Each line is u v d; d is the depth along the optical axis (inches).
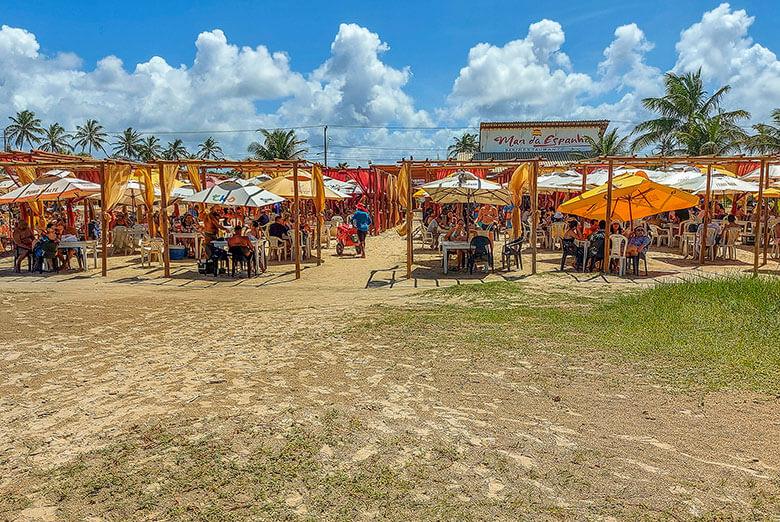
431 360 215.8
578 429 149.6
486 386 185.6
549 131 1966.0
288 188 612.4
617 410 162.4
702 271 478.6
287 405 170.1
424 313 305.1
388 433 148.6
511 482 121.4
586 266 505.0
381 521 107.0
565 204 501.0
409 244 479.5
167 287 427.2
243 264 521.0
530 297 350.0
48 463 132.9
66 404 172.7
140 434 148.6
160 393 182.4
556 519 106.8
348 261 601.0
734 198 800.3
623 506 110.8
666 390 176.2
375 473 126.2
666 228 706.2
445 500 114.2
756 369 188.5
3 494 118.6
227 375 201.2
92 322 291.4
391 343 242.4
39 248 502.6
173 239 613.6
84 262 518.3
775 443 137.6
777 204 717.9
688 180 617.9
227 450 138.0
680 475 122.9
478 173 880.9
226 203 500.7
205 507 112.2
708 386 177.0
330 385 189.3
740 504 110.5
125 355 228.8
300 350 235.0
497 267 531.5
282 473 126.2
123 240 649.6
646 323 258.7
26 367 211.8
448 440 143.9
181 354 230.4
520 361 211.5
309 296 381.4
